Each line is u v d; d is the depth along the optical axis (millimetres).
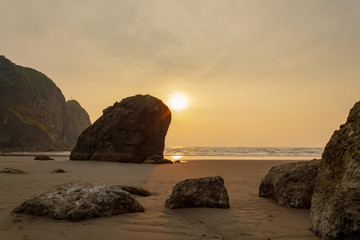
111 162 24781
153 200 6816
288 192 6402
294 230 4301
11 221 4379
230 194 8125
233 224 4645
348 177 3738
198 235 3963
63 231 3943
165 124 29609
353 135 4254
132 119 26750
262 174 14469
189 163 24891
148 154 27156
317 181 4742
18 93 91938
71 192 5234
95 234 3850
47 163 20844
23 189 7809
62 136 118000
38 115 97812
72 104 150875
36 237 3643
